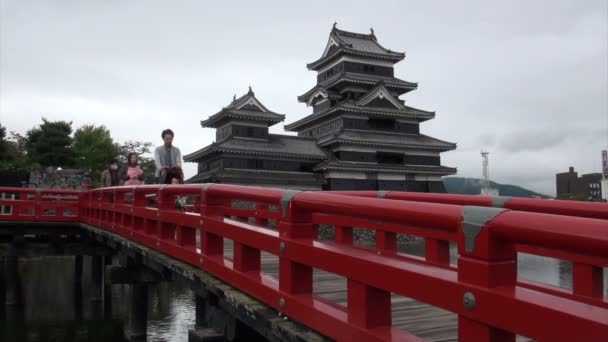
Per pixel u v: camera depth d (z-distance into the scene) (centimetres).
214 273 514
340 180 4097
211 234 550
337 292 458
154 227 846
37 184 3078
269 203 400
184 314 1622
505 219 183
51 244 1565
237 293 443
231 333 480
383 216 251
